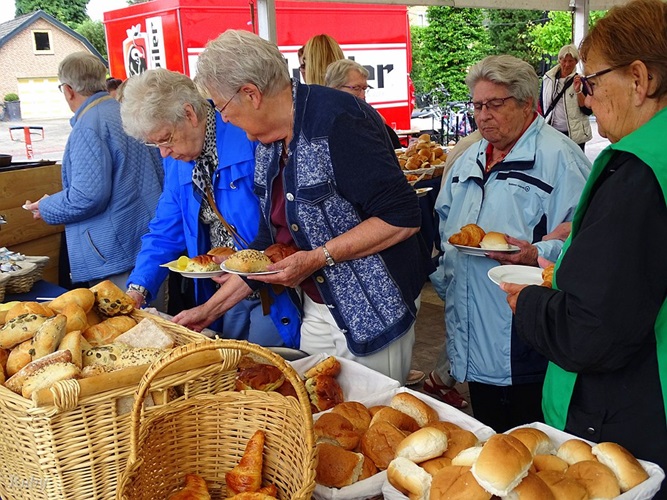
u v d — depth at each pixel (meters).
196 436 1.44
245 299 2.47
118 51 7.29
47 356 1.43
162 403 1.42
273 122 1.88
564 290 1.33
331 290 2.02
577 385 1.52
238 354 1.52
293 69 7.02
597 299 1.26
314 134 1.86
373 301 2.01
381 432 1.46
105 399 1.33
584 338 1.29
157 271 2.59
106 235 3.39
